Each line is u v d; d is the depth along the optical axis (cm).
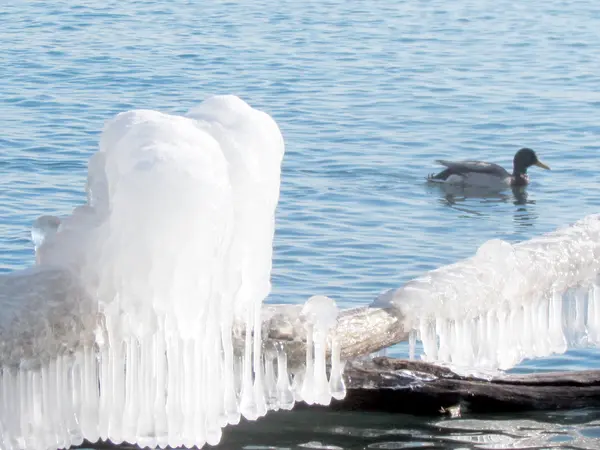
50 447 1077
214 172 1040
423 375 1448
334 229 2828
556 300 1450
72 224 1095
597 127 4244
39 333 1054
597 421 1436
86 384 1091
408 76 5097
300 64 5294
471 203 3262
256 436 1384
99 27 6144
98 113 4188
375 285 2383
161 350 1062
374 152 3775
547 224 3159
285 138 3897
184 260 1027
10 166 3316
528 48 5903
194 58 5350
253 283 1126
